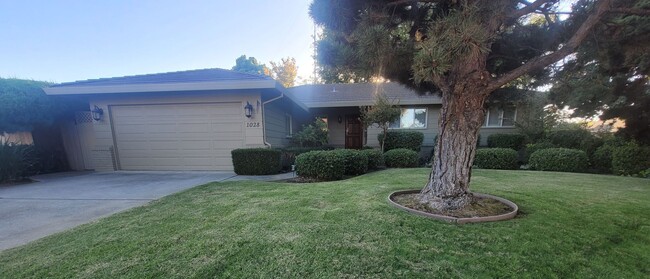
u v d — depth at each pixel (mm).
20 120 6383
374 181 4715
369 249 1979
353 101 10461
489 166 7309
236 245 2107
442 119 2883
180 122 7059
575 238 2121
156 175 6406
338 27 2553
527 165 7855
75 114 7742
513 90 4371
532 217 2576
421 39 2590
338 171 5527
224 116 6934
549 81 4109
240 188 4348
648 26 2744
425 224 2418
